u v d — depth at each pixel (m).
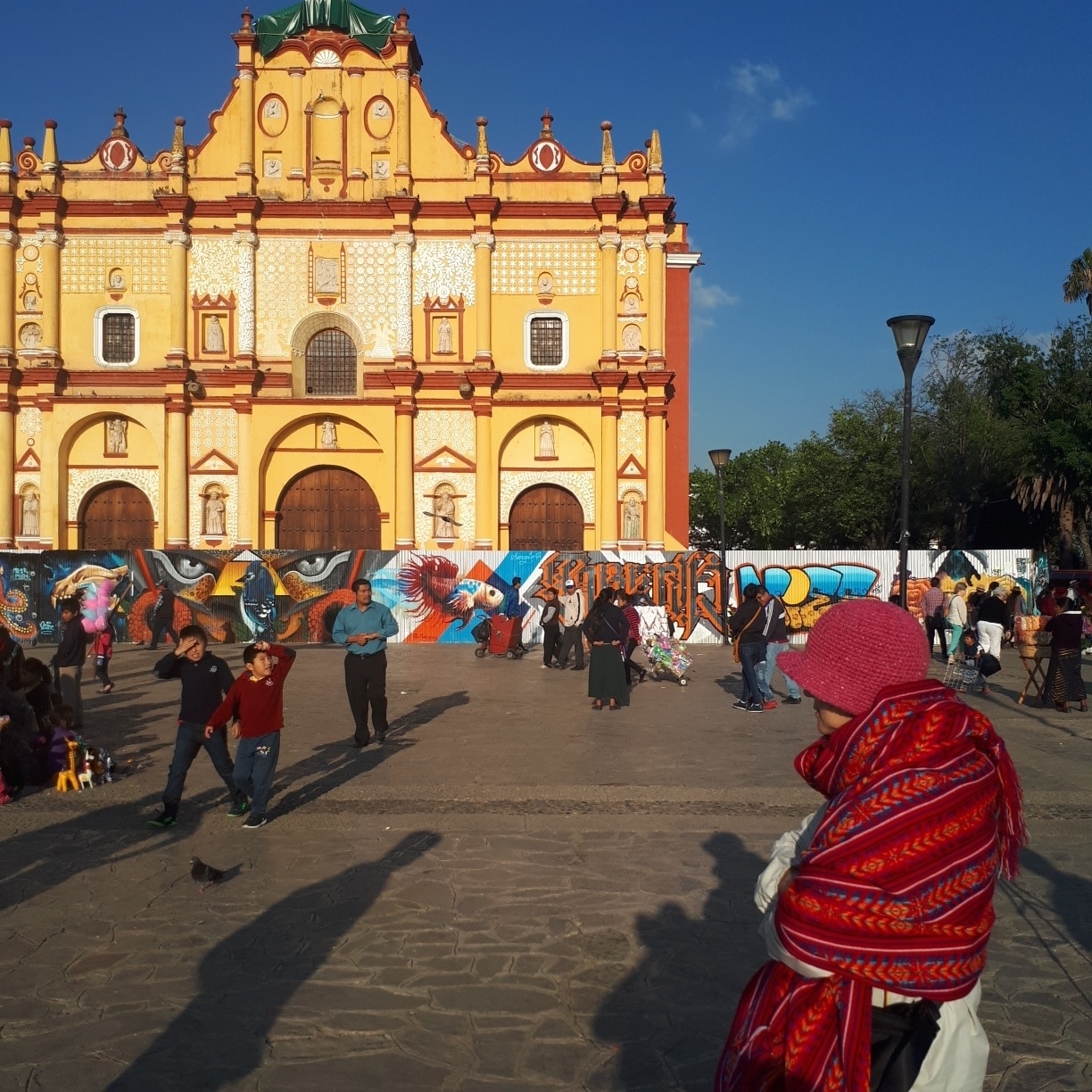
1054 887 7.25
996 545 47.75
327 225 34.03
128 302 33.84
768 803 9.73
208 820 9.23
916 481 44.03
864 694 2.71
